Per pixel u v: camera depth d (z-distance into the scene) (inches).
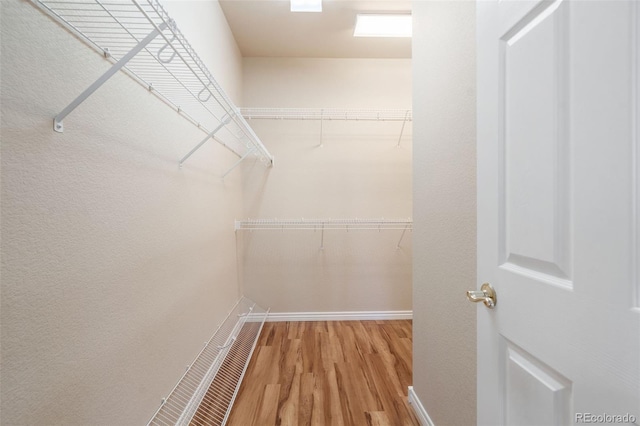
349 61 105.1
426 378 51.1
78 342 28.6
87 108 30.0
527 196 22.3
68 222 27.4
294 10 79.8
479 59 28.3
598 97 16.6
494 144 26.1
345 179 105.4
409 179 106.3
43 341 24.8
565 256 19.0
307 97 104.9
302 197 105.0
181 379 49.8
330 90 105.0
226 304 82.1
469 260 36.5
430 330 49.1
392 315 106.3
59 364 26.4
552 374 20.2
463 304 38.1
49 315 25.4
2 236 21.4
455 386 40.5
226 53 83.8
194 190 59.3
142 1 38.2
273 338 89.4
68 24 27.0
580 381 17.7
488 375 27.2
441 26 44.1
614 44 15.7
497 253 26.0
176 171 51.2
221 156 78.0
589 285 17.2
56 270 26.1
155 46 42.3
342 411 56.5
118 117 35.2
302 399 59.9
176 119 51.2
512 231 24.1
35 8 24.0
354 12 81.8
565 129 19.0
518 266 23.6
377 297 106.7
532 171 21.7
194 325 58.4
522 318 22.8
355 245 106.1
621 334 15.4
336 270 106.0
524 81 22.5
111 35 33.3
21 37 22.9
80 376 28.8
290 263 105.4
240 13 81.4
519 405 23.4
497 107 25.7
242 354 78.2
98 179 31.6
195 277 59.3
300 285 105.7
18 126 22.6
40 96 24.5
